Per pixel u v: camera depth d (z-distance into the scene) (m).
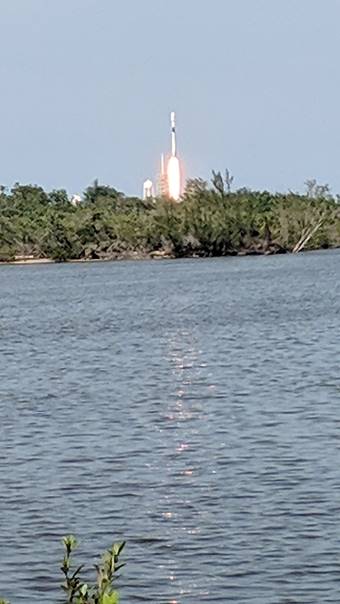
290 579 16.02
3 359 45.06
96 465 22.95
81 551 17.41
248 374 37.16
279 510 19.11
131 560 16.89
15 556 17.25
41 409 30.58
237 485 20.88
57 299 86.31
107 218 158.38
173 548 17.39
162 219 154.38
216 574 16.28
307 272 110.38
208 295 84.19
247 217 154.50
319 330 52.62
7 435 26.59
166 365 40.88
